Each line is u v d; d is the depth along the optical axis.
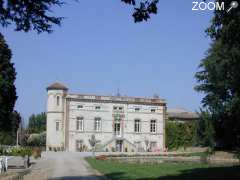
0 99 60.78
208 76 72.69
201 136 77.12
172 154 84.12
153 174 38.94
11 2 15.28
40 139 130.12
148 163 60.31
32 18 15.77
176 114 142.38
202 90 75.75
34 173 39.56
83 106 114.44
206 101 75.44
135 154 85.62
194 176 36.19
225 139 70.81
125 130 117.81
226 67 58.81
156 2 15.70
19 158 46.31
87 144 113.88
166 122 123.44
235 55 40.41
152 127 120.56
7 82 61.47
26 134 142.62
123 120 117.75
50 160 64.81
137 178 34.50
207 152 70.56
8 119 63.31
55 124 114.44
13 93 63.09
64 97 115.00
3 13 15.45
